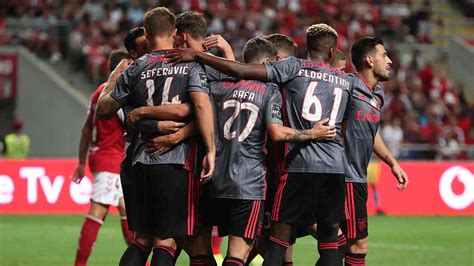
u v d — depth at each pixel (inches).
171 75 948.0
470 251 1685.5
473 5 4379.9
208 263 990.4
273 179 1026.7
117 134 1274.6
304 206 984.3
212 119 933.2
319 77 992.9
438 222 2327.8
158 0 3769.7
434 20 4288.9
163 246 954.7
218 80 1001.5
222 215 983.6
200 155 964.0
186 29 997.2
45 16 3747.5
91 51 3580.2
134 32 1118.4
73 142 3324.3
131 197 969.5
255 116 970.7
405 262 1509.6
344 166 1008.2
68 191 2415.1
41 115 3400.6
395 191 2603.3
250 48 1010.7
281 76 986.1
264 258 1042.7
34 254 1583.4
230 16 3801.7
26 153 3100.4
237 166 967.0
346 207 1052.5
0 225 2082.9
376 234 1998.0
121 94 971.9
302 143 984.3
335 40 1019.3
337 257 1004.6
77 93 3356.3
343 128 1019.3
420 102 3506.4
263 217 990.4
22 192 2399.1
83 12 3799.2
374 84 1087.6
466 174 2632.9
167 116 938.1
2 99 3403.1
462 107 3624.5
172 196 943.0
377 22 4084.6
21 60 3432.6
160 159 944.3
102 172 1267.2
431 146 3011.8
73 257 1546.5
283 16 3909.9
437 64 4023.1
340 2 4153.5
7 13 3764.8
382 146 1132.5
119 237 1856.5
